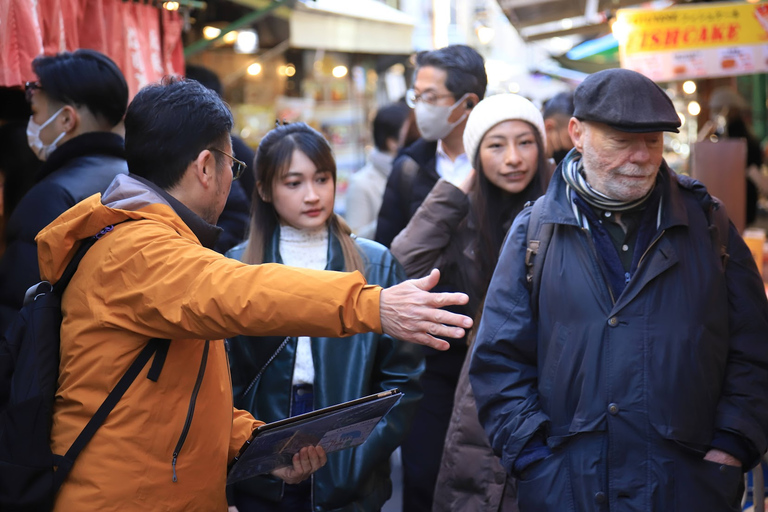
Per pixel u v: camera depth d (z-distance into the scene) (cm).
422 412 384
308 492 302
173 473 206
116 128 340
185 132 220
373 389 317
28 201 306
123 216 209
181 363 208
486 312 270
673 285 243
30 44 355
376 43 966
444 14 1928
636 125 234
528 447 254
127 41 460
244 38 835
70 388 206
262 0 741
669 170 254
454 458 315
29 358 208
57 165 322
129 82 459
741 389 245
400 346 311
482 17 2075
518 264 266
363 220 665
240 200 429
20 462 201
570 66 1117
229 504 299
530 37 914
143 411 203
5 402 213
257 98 970
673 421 236
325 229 327
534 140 352
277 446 234
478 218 357
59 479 202
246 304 192
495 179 352
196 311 194
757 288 254
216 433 218
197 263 199
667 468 236
